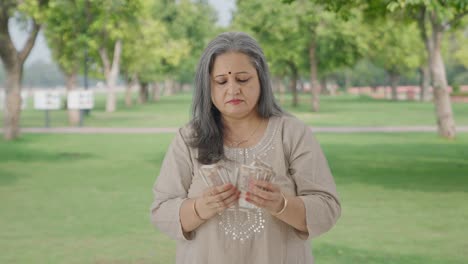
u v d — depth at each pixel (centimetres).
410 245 638
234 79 231
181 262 245
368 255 601
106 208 866
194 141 240
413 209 834
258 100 242
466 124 2627
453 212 812
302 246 243
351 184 1060
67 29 2659
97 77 4341
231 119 243
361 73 9238
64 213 832
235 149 240
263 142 240
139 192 1005
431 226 729
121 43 4025
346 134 2128
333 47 3550
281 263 233
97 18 2675
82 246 648
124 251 627
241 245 230
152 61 5003
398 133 2150
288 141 240
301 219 225
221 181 220
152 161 1441
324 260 582
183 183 243
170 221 233
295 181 239
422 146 1706
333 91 9438
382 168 1268
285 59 4003
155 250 630
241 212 231
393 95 6506
